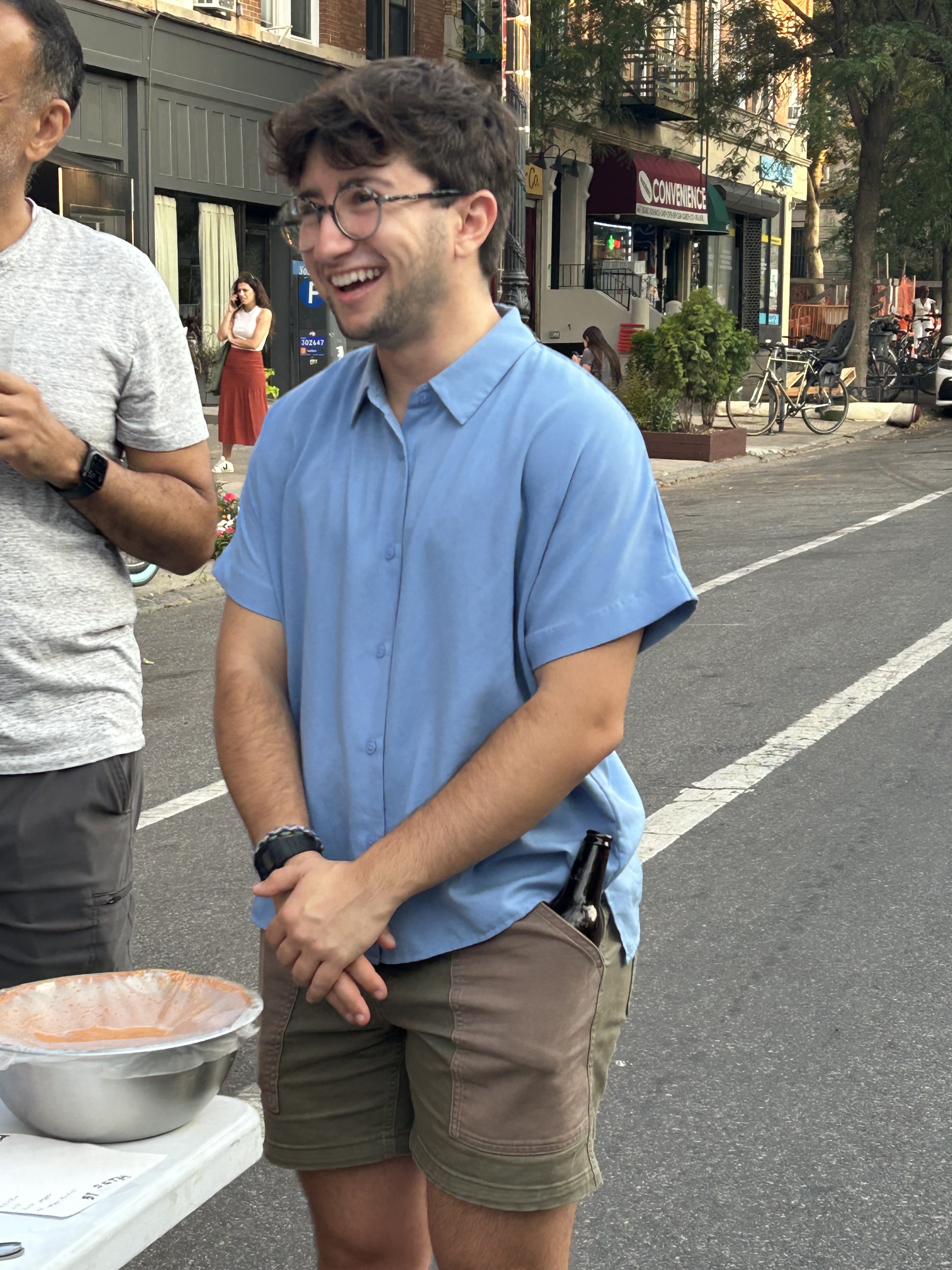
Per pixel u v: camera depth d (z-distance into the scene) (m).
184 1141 1.78
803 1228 2.91
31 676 2.44
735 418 23.17
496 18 24.73
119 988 1.96
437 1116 1.87
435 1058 1.86
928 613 8.58
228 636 2.02
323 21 21.05
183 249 19.42
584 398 1.82
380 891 1.75
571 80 24.61
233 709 1.97
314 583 1.92
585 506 1.78
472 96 1.78
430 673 1.84
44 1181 1.68
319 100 1.75
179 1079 1.76
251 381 13.67
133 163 18.17
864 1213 2.95
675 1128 3.27
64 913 2.48
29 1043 1.79
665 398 18.42
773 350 22.69
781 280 41.44
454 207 1.79
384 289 1.78
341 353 21.53
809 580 9.78
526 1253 1.87
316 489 1.92
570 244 30.03
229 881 4.77
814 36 26.75
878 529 11.98
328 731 1.90
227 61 19.39
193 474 2.61
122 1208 1.63
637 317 29.39
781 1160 3.14
